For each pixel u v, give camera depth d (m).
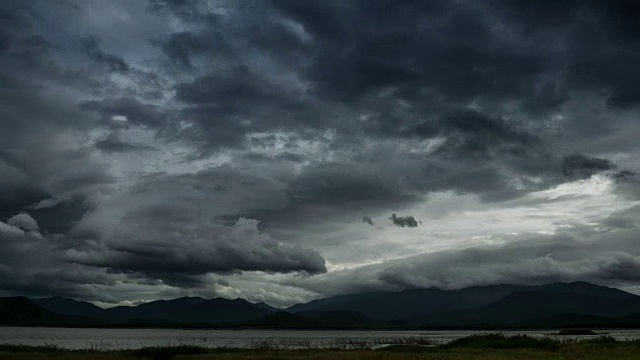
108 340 176.12
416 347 86.06
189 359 62.97
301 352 74.62
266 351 76.62
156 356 68.06
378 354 68.56
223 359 62.56
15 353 66.56
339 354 68.81
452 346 89.06
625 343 84.12
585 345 81.44
